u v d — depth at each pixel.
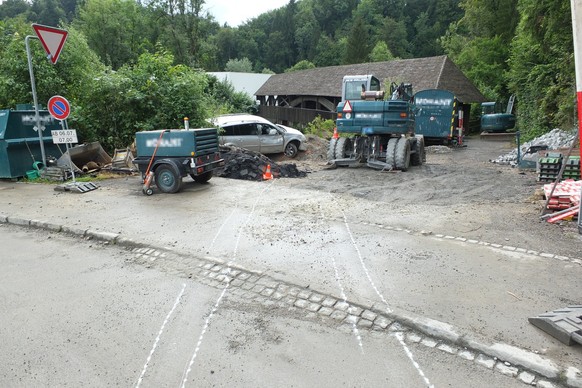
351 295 4.48
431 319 3.91
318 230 6.76
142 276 5.32
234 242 6.29
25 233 7.34
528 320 3.84
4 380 3.34
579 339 3.38
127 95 13.19
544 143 15.28
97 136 13.79
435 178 11.56
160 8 51.12
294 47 98.75
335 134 14.07
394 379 3.22
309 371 3.35
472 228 6.62
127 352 3.67
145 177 10.01
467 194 9.28
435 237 6.25
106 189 10.45
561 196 7.18
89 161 12.91
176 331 4.00
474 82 36.19
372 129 12.87
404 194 9.45
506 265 5.11
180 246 6.19
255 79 51.09
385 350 3.60
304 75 43.44
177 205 8.68
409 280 4.79
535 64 21.53
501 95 35.72
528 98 21.88
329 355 3.55
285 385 3.19
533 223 6.77
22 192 10.19
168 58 14.33
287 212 7.93
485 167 13.80
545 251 5.52
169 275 5.32
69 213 8.20
